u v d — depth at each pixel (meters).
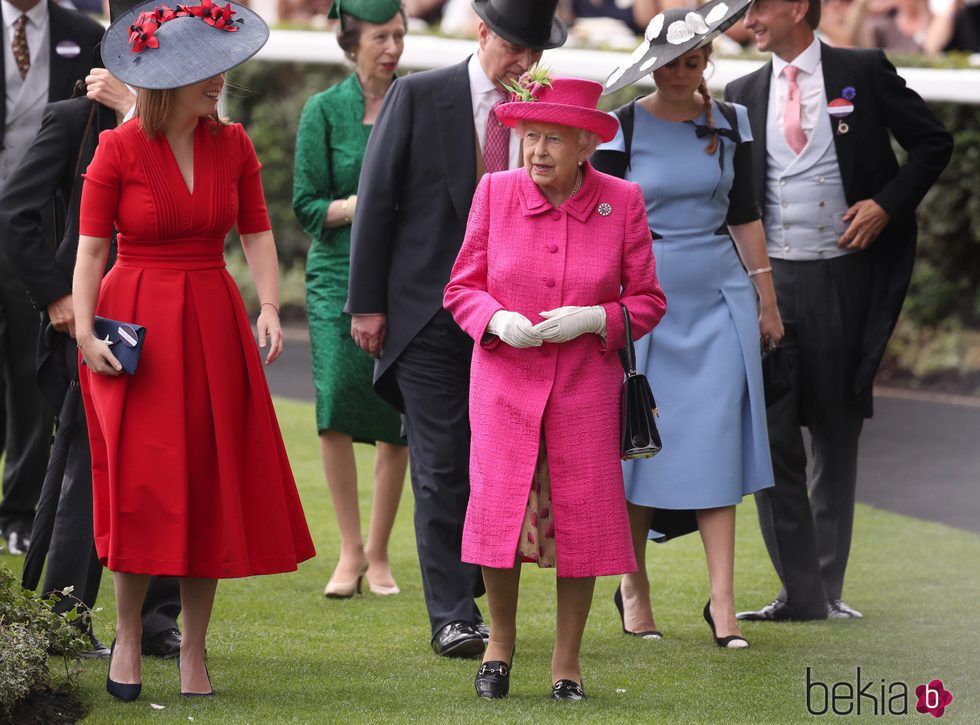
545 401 15.91
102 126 17.75
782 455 20.83
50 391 17.77
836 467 21.47
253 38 15.93
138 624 15.95
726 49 41.78
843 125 21.20
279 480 16.14
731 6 18.80
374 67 22.69
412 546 25.66
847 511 21.53
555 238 16.11
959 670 17.80
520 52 18.84
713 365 19.17
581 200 16.22
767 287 20.31
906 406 38.31
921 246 41.12
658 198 19.14
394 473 22.45
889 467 31.72
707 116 19.23
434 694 16.36
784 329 21.22
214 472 15.82
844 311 21.28
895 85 21.33
